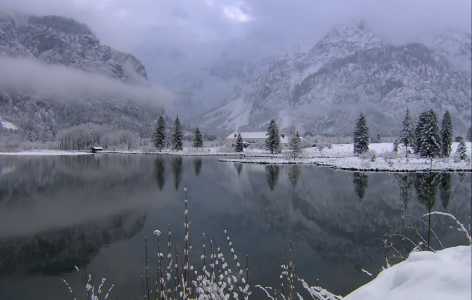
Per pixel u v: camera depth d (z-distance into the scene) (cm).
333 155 7712
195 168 5022
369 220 1955
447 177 3897
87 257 1281
